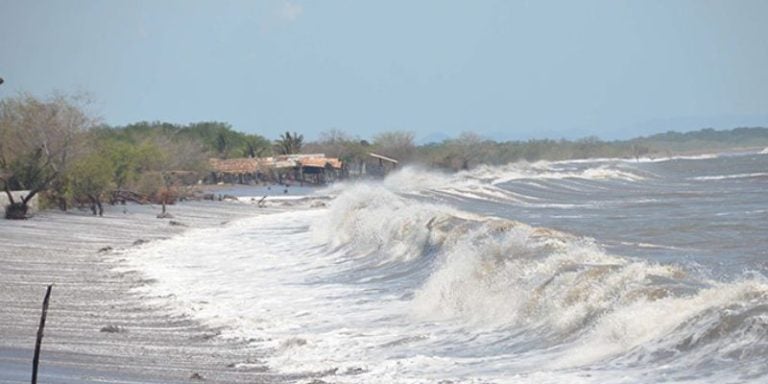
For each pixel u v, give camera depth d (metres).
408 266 82.56
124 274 87.56
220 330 57.78
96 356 48.59
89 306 68.12
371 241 97.38
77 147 162.00
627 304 46.78
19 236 121.69
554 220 132.38
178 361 47.72
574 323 48.03
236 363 47.16
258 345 52.59
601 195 195.12
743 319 39.06
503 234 79.38
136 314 64.88
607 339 43.91
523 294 54.50
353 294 69.75
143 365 46.31
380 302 64.94
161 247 112.25
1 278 83.50
